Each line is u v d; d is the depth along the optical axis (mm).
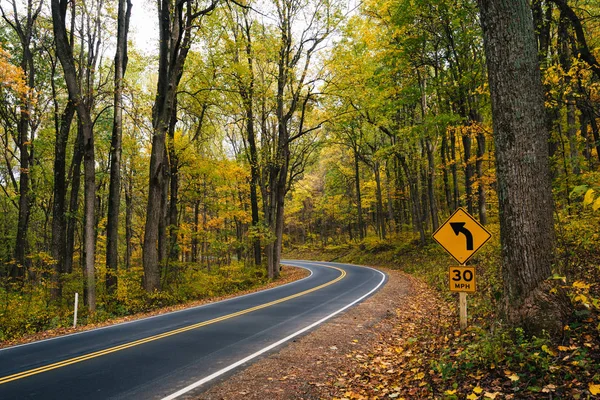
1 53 13750
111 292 16688
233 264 24828
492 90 5508
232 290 21172
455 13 16141
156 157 17188
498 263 12773
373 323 10172
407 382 5336
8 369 6973
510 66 5320
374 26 21078
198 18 19219
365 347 7945
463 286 7086
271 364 6816
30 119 21031
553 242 5188
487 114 16219
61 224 18797
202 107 22562
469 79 16797
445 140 27781
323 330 9422
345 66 22672
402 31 18609
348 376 6148
